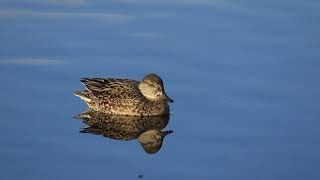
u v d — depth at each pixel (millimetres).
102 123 19844
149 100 20922
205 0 27172
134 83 21438
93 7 26391
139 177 16062
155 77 20953
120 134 18875
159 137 18625
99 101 20875
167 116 20781
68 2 26828
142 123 20078
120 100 20891
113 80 21484
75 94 20781
